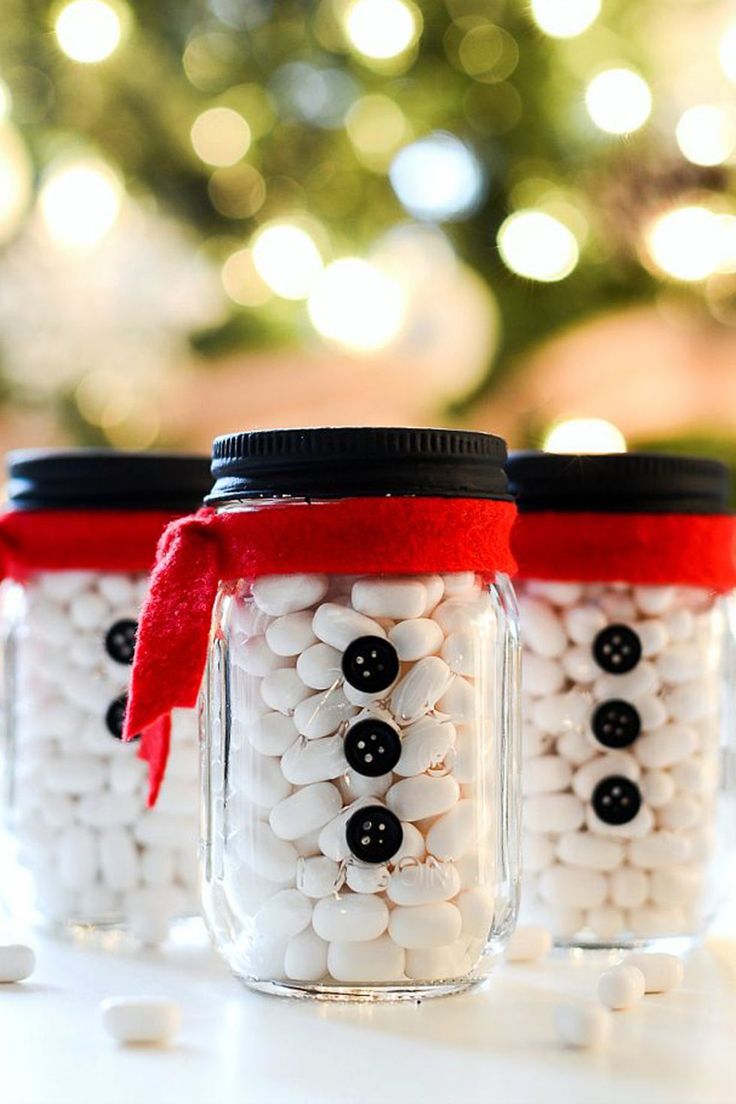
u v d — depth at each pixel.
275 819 0.41
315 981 0.41
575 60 0.79
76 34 0.73
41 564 0.48
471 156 0.81
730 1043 0.39
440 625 0.41
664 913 0.46
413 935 0.41
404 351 0.83
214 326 0.85
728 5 0.77
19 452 0.49
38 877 0.49
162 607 0.41
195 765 0.48
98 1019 0.41
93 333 0.84
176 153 0.83
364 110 0.82
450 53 0.80
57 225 0.77
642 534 0.45
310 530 0.41
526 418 0.83
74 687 0.48
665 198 0.78
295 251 0.79
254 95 0.82
